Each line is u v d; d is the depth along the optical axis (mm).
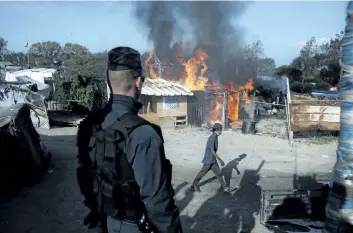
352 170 1639
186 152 10680
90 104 19031
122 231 1676
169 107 15219
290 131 12305
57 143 11711
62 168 8289
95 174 1693
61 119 16812
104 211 1700
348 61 1612
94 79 19828
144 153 1488
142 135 1511
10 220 5105
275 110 19578
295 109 12258
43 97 15219
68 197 6230
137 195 1614
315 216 4836
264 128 15273
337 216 1700
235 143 12172
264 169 8750
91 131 1729
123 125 1577
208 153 6609
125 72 1654
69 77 20125
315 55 32562
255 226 5078
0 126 6148
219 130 6625
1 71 37781
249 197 6504
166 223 1505
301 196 4883
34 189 6574
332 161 9719
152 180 1483
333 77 28969
